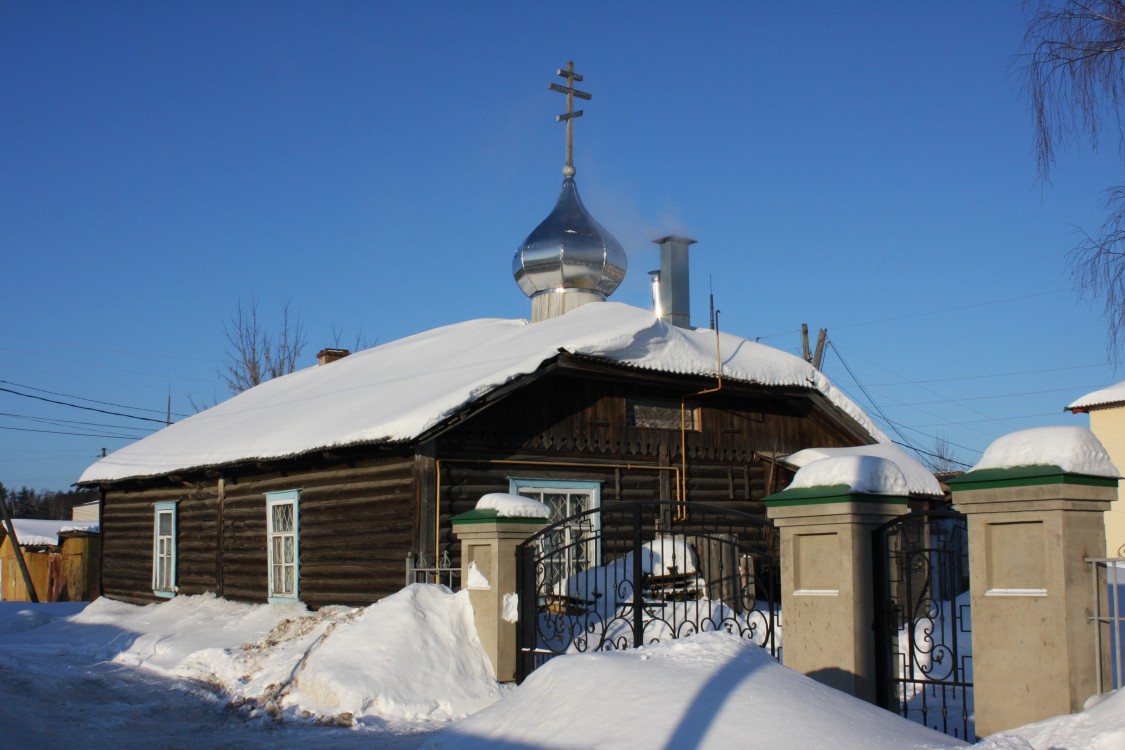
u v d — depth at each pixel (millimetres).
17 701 12062
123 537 23828
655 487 17375
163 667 14688
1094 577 7414
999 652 7566
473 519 12086
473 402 14820
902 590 12031
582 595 14070
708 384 17406
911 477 15477
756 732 6352
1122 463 28000
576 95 22891
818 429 19484
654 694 6949
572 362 15852
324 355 27984
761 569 18203
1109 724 6203
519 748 6977
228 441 20031
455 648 11711
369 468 16016
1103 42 12133
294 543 17531
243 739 10070
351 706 10797
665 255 22438
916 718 9539
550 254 21875
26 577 32594
